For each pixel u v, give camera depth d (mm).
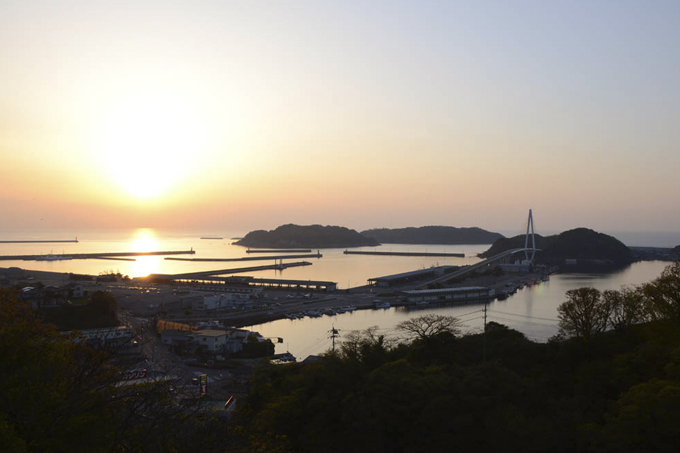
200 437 17297
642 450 28344
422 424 34188
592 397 38688
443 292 157750
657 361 38656
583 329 51188
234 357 82375
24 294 95812
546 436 31906
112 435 15656
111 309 97625
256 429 31109
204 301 129500
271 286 194625
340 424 36188
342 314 133750
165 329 86562
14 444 12828
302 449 34719
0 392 14758
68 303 97125
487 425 33469
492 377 39312
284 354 84938
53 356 17219
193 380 42875
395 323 117125
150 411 16812
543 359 50031
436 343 54625
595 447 30188
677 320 43469
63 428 14547
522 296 168000
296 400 37938
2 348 16188
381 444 34312
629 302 53156
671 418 27969
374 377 38625
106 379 17344
